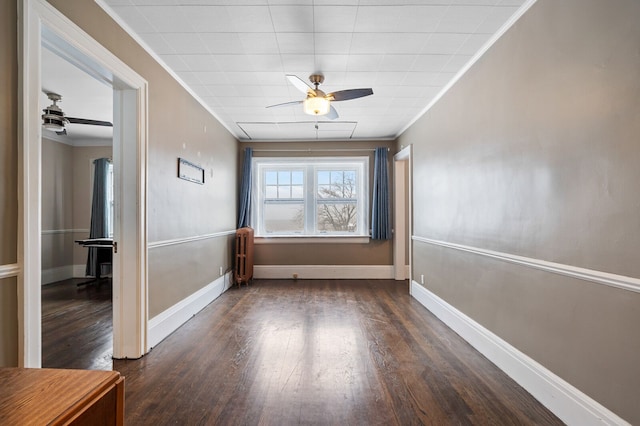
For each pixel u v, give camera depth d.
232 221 5.43
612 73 1.54
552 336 1.92
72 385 0.83
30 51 1.59
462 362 2.52
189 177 3.56
